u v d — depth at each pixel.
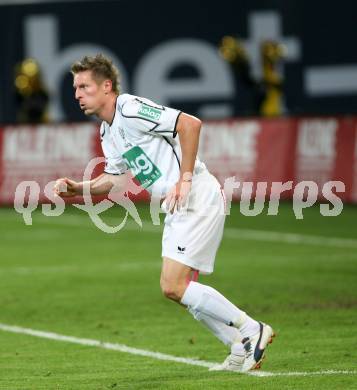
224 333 21.38
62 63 75.75
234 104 72.81
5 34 76.50
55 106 75.56
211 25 73.38
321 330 27.64
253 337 21.16
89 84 20.84
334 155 59.53
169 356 24.41
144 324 29.03
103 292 35.00
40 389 20.80
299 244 47.66
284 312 30.67
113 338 26.94
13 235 52.84
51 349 25.52
